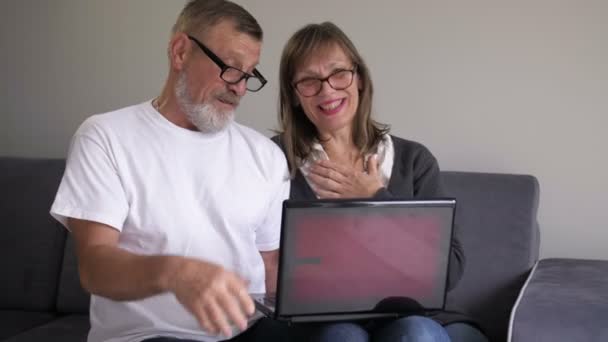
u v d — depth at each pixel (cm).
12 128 282
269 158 179
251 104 260
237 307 107
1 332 213
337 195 193
